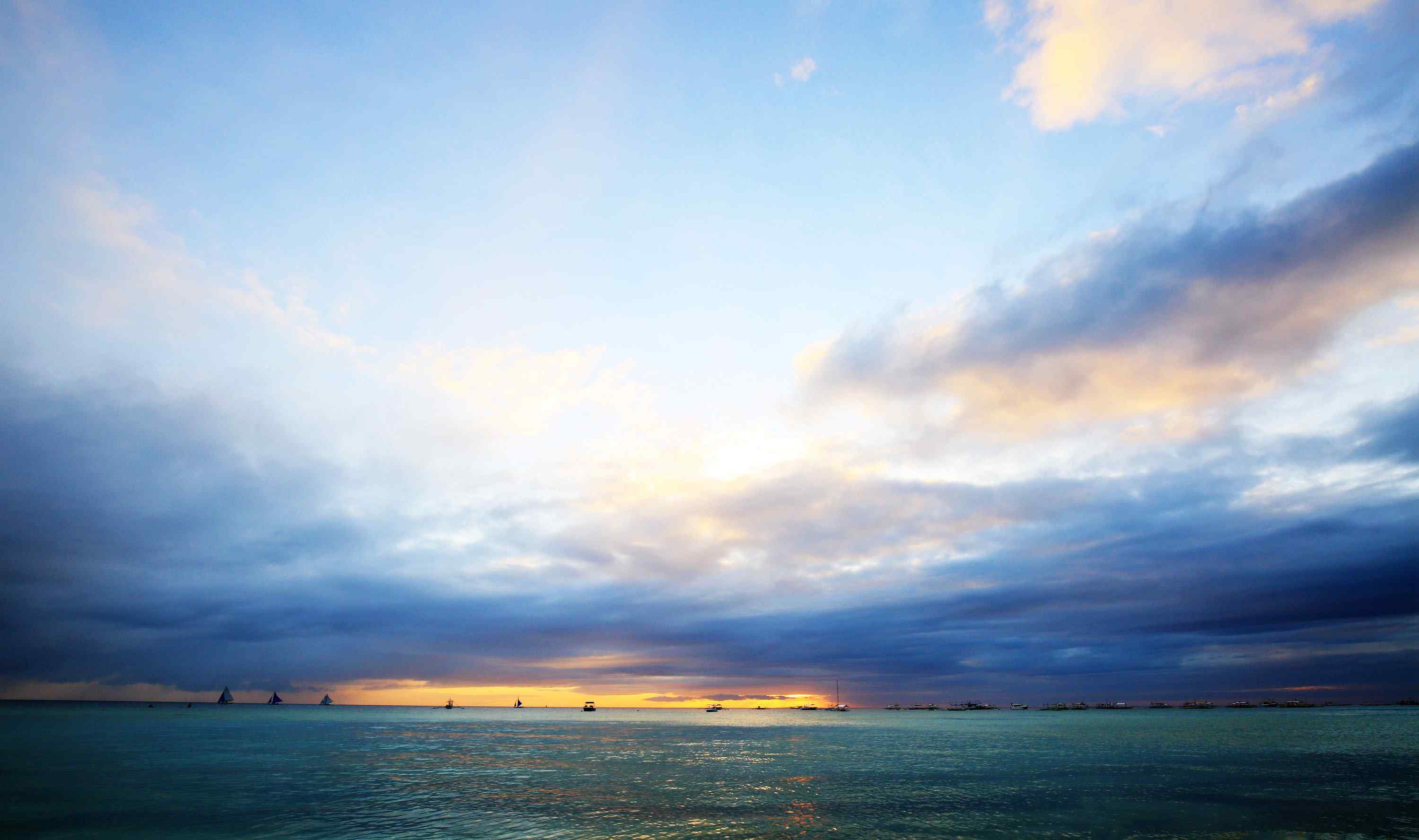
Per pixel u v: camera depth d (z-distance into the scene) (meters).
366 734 144.75
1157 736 132.62
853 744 120.25
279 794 56.75
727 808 50.94
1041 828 43.41
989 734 150.62
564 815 48.25
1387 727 160.12
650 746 116.56
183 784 61.47
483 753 98.88
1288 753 92.06
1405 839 39.88
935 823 45.09
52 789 57.12
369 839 40.56
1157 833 41.62
